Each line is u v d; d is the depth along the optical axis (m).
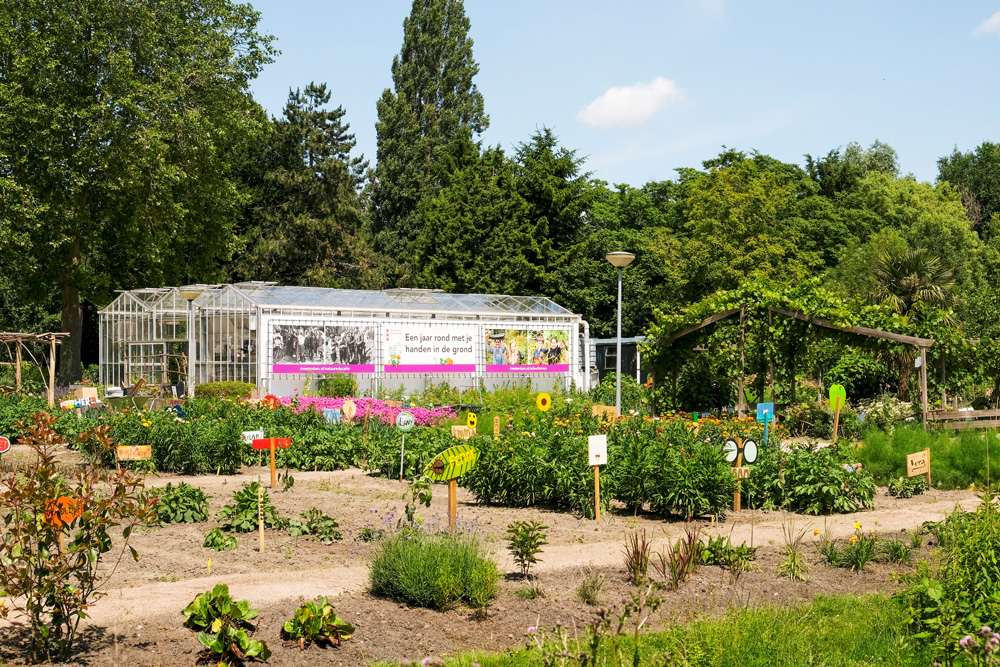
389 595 7.39
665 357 22.84
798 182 60.41
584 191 52.38
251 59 39.19
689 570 7.96
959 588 6.62
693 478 11.52
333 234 51.31
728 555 8.48
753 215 42.66
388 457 15.44
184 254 43.22
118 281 41.41
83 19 33.69
